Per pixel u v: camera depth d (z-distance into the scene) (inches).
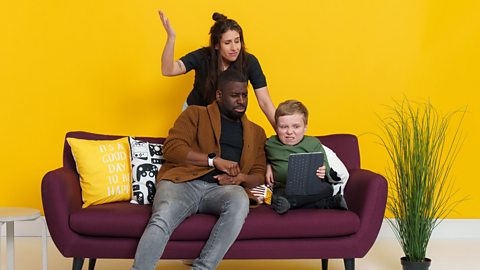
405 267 139.5
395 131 173.8
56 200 119.6
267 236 120.5
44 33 170.6
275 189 133.0
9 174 173.0
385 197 124.3
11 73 171.5
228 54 139.9
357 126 174.1
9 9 170.2
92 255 120.3
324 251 122.1
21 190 173.0
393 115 174.2
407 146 141.6
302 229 120.7
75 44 170.7
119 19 170.2
